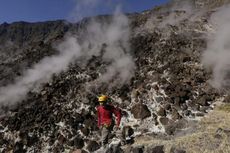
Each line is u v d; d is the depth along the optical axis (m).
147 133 21.53
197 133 17.03
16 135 24.17
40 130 24.09
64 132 23.39
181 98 24.19
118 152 15.80
